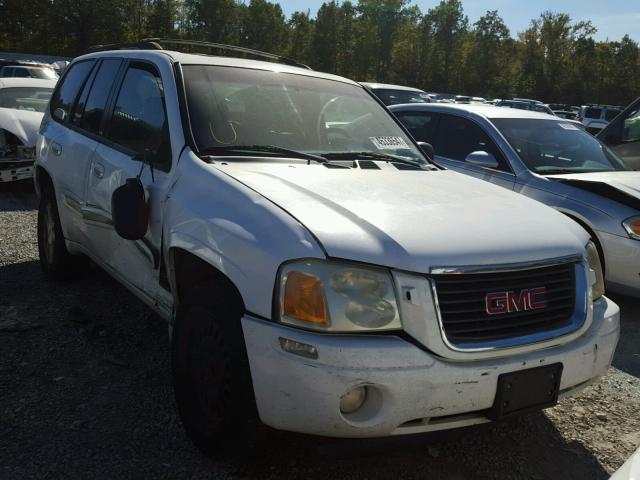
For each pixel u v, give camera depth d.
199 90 3.63
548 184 5.78
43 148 5.12
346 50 78.38
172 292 3.22
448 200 3.09
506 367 2.56
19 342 4.03
